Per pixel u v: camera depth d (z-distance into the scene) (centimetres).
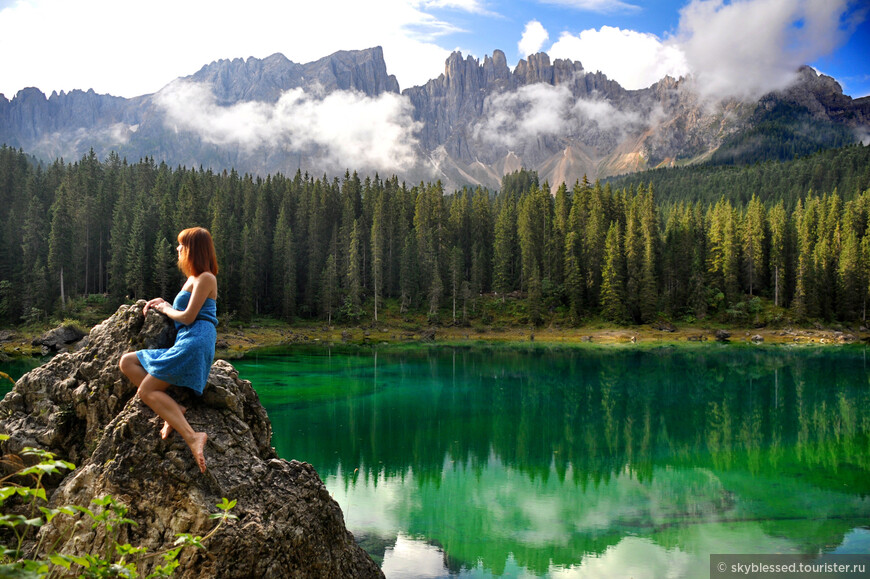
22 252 7969
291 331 8838
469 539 1423
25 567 288
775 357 6375
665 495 1802
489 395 3728
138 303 649
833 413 3250
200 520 505
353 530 1475
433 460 2172
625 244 9975
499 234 11038
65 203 8162
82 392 610
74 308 7375
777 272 9812
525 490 1836
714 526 1539
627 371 5050
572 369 5159
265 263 9906
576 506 1684
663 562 1306
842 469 2117
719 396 3809
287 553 548
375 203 11488
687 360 6050
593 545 1393
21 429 604
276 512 555
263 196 11244
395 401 3434
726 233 9819
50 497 568
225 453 557
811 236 10638
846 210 11331
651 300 9356
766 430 2797
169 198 8925
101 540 507
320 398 3466
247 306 8738
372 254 10469
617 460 2230
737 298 9706
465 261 11638
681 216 12638
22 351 5750
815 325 9025
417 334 9206
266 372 4584
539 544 1392
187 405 570
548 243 10762
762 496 1795
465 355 6475
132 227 8094
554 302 10131
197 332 524
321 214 11200
